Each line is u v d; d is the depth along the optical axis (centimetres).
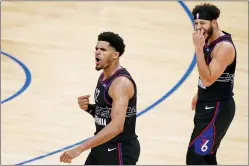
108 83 1241
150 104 2062
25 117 1994
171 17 2753
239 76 2231
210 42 1301
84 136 1888
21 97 2117
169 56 2408
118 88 1220
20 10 2878
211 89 1314
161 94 2127
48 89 2172
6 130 1916
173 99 2092
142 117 1983
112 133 1177
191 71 2289
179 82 2209
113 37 1234
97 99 1263
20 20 2773
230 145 1836
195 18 1290
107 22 2727
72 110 2041
